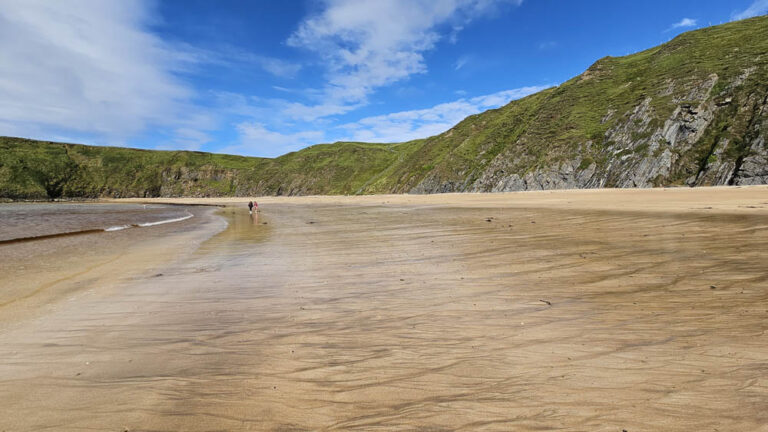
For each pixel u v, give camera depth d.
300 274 8.86
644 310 5.27
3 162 174.50
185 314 6.09
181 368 4.05
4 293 7.79
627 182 61.66
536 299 6.04
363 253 11.42
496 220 19.77
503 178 81.62
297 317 5.70
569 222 16.84
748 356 3.72
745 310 5.02
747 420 2.73
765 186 38.66
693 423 2.74
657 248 9.67
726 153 54.50
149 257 12.52
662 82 72.38
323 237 16.23
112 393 3.53
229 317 5.84
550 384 3.40
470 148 105.25
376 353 4.27
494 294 6.43
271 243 15.05
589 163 69.75
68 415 3.17
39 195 171.25
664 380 3.36
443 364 3.92
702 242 10.15
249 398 3.38
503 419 2.91
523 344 4.32
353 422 2.97
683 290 6.09
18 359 4.38
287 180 178.88
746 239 10.18
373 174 156.38
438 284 7.29
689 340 4.19
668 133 62.41
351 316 5.63
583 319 5.04
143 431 2.91
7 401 3.41
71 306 6.75
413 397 3.30
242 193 192.25
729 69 64.06
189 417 3.10
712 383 3.26
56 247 15.70
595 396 3.17
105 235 20.83
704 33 83.31
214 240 17.05
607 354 3.95
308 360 4.16
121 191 199.62
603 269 7.81
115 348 4.68
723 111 59.62
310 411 3.15
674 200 26.92
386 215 29.00
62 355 4.48
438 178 100.44
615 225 14.89
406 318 5.43
